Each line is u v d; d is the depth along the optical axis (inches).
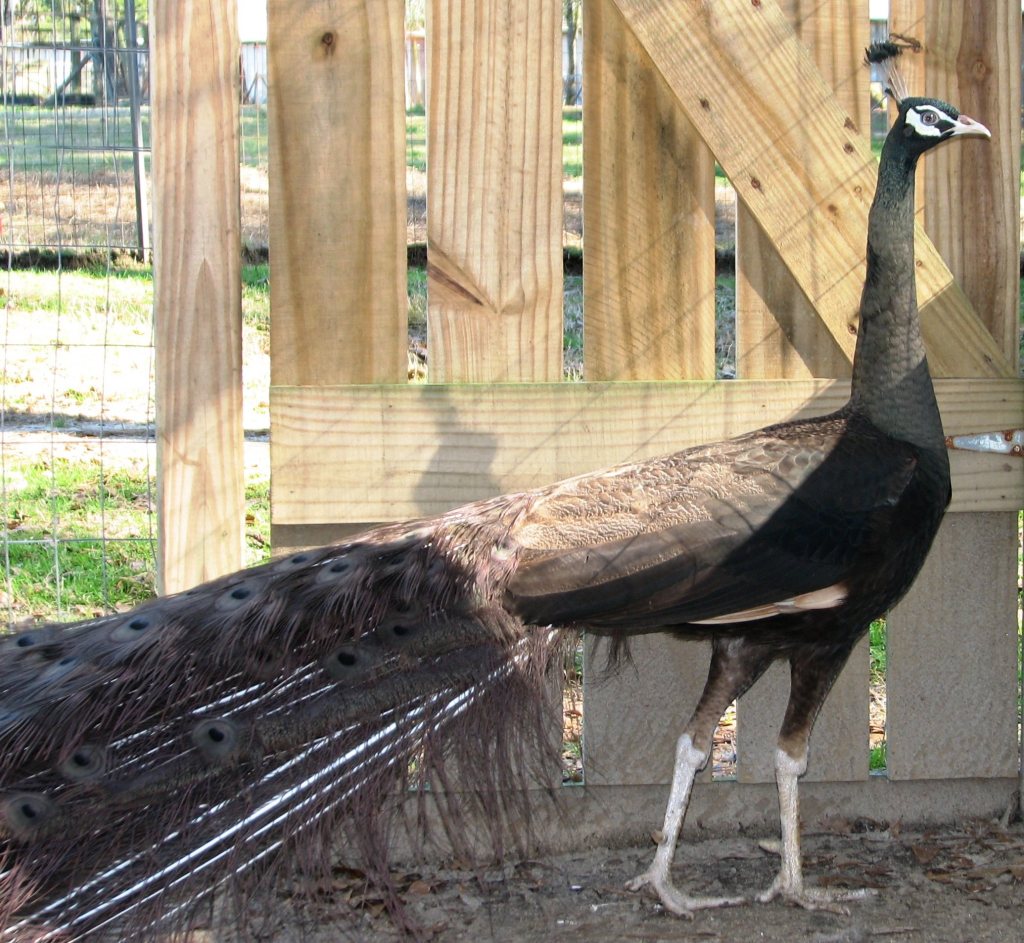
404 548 135.7
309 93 154.1
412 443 158.1
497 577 133.9
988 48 163.9
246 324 384.2
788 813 153.0
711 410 162.2
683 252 162.9
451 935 148.2
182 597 133.3
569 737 191.9
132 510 275.9
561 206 158.7
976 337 165.5
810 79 158.7
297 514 157.8
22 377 351.6
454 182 156.7
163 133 149.3
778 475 144.6
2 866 112.8
